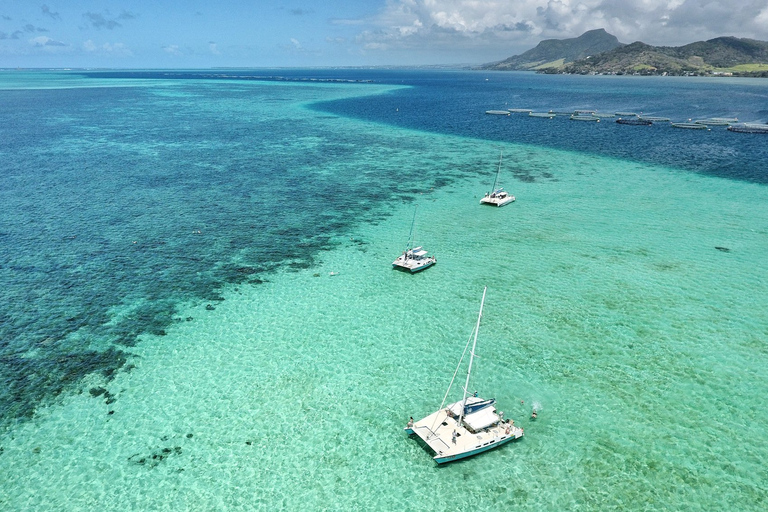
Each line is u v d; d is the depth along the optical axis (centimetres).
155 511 2408
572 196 7094
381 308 4178
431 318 4028
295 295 4384
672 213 6350
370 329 3884
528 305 4191
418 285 4556
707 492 2480
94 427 2898
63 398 3111
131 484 2550
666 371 3353
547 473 2614
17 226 5722
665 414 2984
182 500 2469
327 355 3575
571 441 2811
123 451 2745
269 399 3144
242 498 2483
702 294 4312
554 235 5669
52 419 2948
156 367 3419
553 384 3266
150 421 2952
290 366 3450
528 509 2417
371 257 5141
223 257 5088
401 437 2867
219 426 2927
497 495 2495
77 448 2756
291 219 6162
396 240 5566
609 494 2483
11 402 3062
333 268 4897
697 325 3853
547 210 6512
